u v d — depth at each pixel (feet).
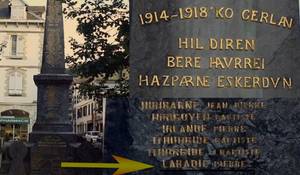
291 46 8.73
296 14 8.77
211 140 8.55
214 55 8.61
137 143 8.49
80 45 17.28
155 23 8.56
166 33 8.57
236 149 8.58
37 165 19.67
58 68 21.62
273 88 8.68
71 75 21.50
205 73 8.58
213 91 8.58
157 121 8.52
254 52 8.66
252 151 8.61
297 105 8.71
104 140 8.48
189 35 8.58
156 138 8.50
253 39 8.67
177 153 8.51
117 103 8.53
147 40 8.54
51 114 21.33
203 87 8.57
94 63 16.92
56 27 21.72
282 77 8.70
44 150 20.02
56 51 21.66
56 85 21.52
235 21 8.65
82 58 17.25
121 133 8.49
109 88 17.60
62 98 21.50
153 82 8.53
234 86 8.61
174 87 8.54
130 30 8.54
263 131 8.64
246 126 8.61
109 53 16.84
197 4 8.62
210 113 8.57
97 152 17.34
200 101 8.55
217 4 8.64
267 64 8.68
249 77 8.64
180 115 8.54
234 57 8.63
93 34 17.10
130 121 8.51
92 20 17.13
